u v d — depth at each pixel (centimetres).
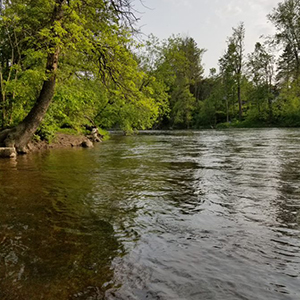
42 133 1342
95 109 2288
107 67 1173
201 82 7312
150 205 385
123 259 235
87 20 1077
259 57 4484
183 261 230
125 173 627
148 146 1396
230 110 5503
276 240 267
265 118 4391
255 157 848
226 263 226
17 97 1259
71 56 1209
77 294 189
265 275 208
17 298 185
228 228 298
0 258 237
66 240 273
